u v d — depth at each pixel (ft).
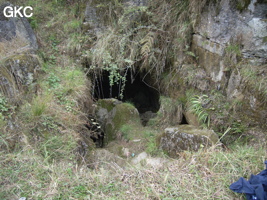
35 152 10.39
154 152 12.33
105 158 12.02
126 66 16.22
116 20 16.48
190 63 14.88
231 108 12.33
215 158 9.99
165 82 15.84
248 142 11.41
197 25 14.14
